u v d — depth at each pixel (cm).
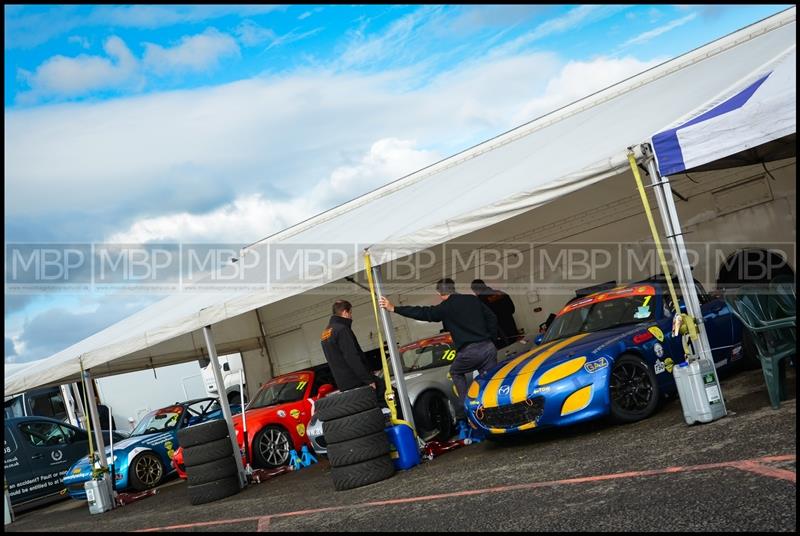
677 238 664
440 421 937
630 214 1088
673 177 1025
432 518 543
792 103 596
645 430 680
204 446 938
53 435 1435
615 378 738
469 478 668
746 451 516
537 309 1170
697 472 495
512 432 761
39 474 1391
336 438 770
